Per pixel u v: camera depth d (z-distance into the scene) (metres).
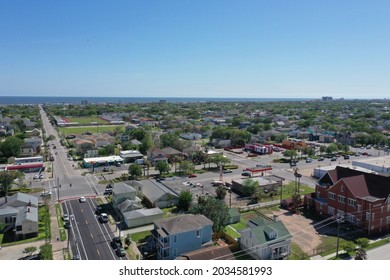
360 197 54.94
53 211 61.78
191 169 93.31
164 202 64.69
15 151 110.62
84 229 53.97
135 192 63.16
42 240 49.97
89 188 76.94
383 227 54.22
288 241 45.69
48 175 89.00
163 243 43.50
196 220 47.84
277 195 73.38
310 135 164.12
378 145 145.62
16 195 61.41
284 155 110.69
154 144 124.69
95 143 127.19
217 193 69.31
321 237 51.84
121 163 104.06
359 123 194.62
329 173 64.69
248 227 50.28
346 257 45.12
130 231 53.41
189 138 160.12
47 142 141.25
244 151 130.50
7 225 54.31
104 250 46.84
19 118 196.50
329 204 60.59
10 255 45.25
